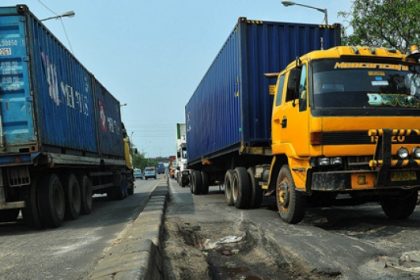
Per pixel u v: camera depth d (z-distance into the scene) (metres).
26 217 9.58
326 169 7.15
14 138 8.79
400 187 7.00
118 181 18.70
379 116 7.04
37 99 8.97
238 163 12.61
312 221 8.66
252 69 10.59
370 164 6.89
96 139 15.35
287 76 8.39
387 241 6.55
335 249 5.94
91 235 8.47
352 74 7.39
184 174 28.72
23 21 8.82
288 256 5.92
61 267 5.78
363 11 16.78
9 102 8.79
